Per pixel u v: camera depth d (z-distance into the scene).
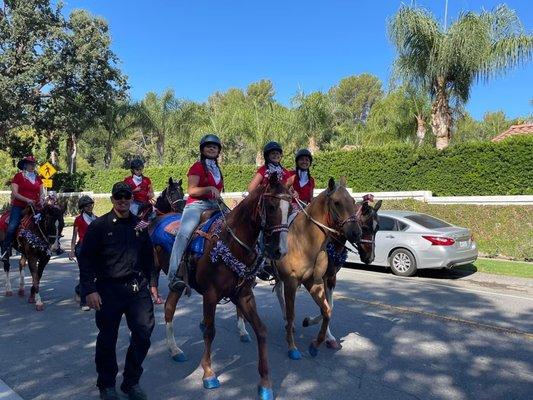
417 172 17.94
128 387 4.57
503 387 4.97
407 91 18.34
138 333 4.50
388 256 12.17
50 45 29.42
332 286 6.32
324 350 6.08
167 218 6.54
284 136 27.72
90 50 30.14
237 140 35.22
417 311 8.09
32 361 5.75
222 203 5.60
